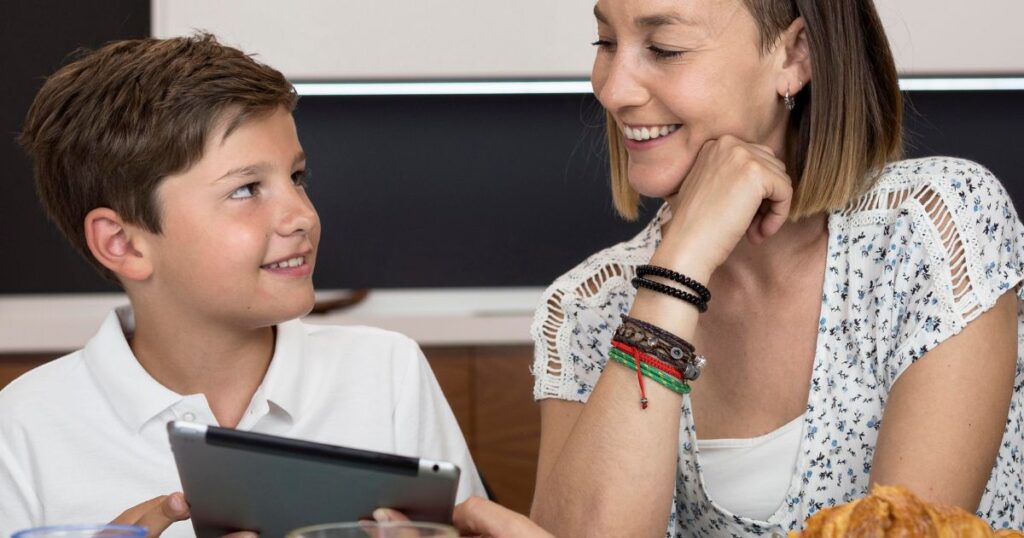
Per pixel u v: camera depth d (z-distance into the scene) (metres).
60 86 1.29
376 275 3.36
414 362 1.49
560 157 3.36
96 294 3.29
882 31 1.37
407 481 0.90
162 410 1.30
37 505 1.31
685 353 1.22
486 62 2.99
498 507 1.03
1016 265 1.36
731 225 1.26
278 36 2.97
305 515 0.93
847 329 1.39
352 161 3.33
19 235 3.26
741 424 1.44
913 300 1.33
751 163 1.27
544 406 1.53
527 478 2.77
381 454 0.90
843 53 1.33
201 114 1.22
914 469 1.23
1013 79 3.04
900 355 1.29
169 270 1.26
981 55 2.97
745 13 1.29
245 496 0.93
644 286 1.25
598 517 1.20
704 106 1.29
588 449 1.21
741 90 1.31
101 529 0.84
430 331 2.76
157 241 1.25
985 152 3.31
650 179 1.34
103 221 1.28
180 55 1.26
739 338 1.44
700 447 1.43
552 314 1.54
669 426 1.21
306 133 3.32
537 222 3.37
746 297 1.44
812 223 1.42
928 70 2.97
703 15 1.27
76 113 1.26
